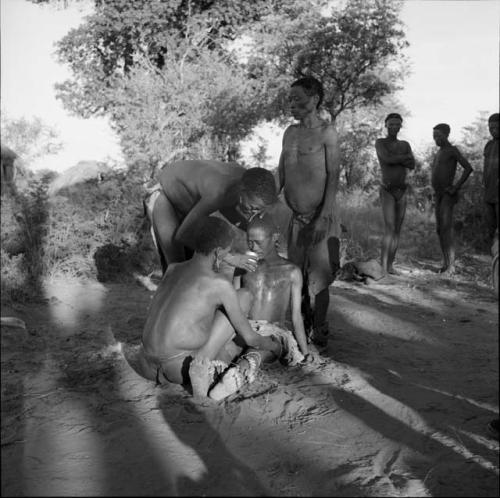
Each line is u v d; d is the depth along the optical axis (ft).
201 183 14.23
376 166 72.13
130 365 13.28
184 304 11.54
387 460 9.40
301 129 14.48
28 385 11.97
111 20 64.90
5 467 8.65
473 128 65.31
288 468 8.97
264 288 13.71
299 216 14.92
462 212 37.04
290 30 71.15
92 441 9.57
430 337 16.89
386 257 27.07
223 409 11.10
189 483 8.34
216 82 63.21
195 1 71.51
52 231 23.97
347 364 14.11
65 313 17.95
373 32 67.62
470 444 10.07
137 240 25.90
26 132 55.67
